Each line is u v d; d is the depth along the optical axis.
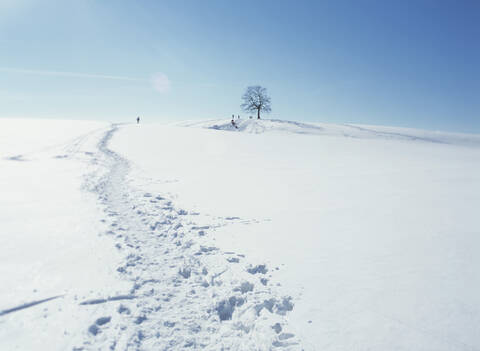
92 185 10.73
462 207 8.22
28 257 4.84
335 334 3.21
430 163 18.91
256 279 4.48
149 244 5.95
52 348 2.89
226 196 9.88
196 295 4.20
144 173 13.86
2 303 3.57
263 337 3.22
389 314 3.49
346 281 4.30
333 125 65.25
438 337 3.08
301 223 7.08
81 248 5.33
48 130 29.80
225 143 28.81
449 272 4.44
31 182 10.48
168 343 3.14
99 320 3.38
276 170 15.66
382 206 8.48
